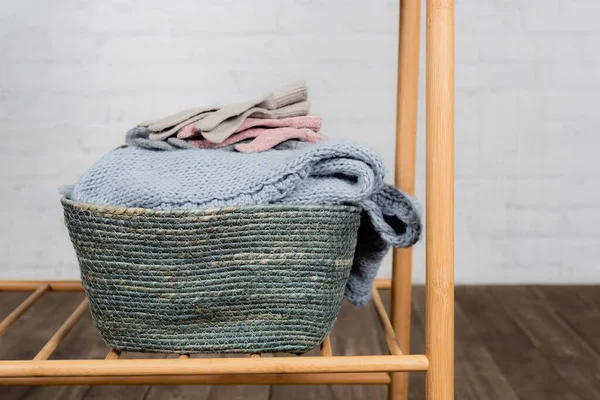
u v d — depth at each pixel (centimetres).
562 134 178
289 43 170
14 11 168
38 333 147
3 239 177
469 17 173
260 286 67
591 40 174
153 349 69
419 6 91
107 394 121
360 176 66
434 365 68
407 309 97
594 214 180
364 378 94
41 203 175
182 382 88
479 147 178
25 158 174
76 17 169
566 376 128
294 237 66
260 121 76
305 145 73
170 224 64
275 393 122
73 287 99
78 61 170
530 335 148
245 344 68
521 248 182
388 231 72
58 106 172
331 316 70
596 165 179
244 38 170
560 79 176
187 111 80
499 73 175
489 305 166
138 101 172
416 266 182
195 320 67
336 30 170
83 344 140
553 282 183
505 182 179
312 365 67
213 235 65
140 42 170
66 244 178
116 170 68
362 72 171
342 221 67
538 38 174
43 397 119
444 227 67
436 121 66
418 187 176
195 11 169
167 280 66
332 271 68
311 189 67
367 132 173
